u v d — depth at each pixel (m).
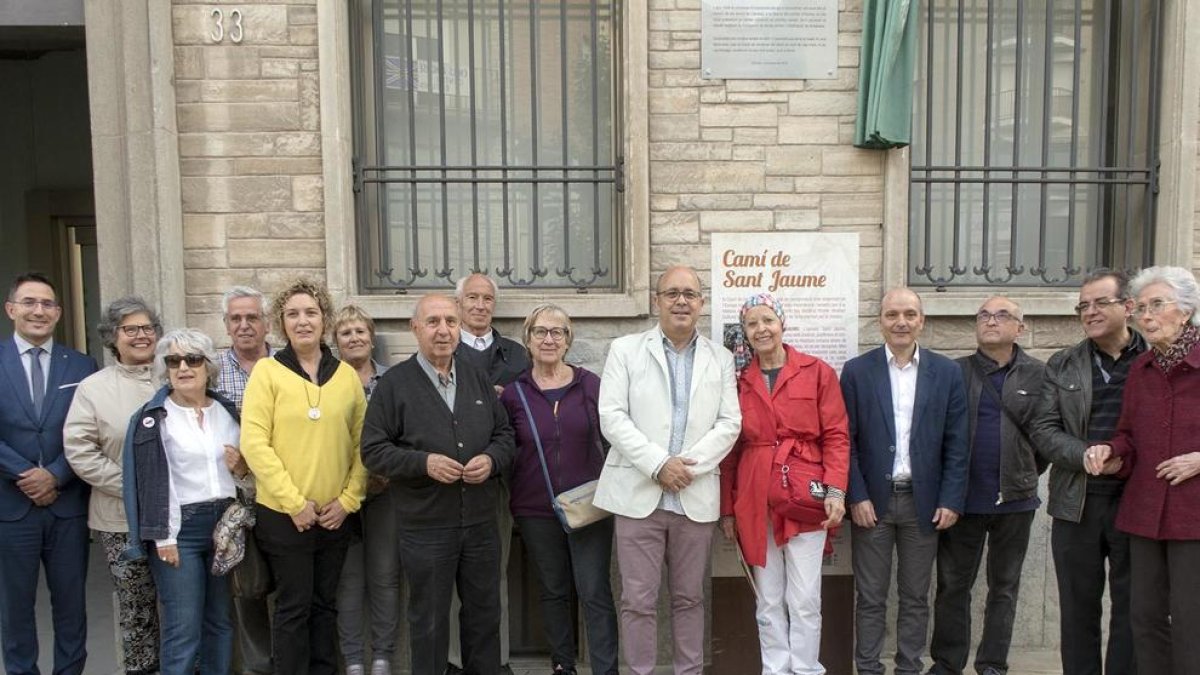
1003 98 4.25
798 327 3.89
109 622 4.41
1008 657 3.95
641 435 3.15
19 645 3.32
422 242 4.18
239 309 3.47
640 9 3.80
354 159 4.02
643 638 3.26
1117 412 3.07
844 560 3.65
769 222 3.91
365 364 3.60
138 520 3.05
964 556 3.45
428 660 3.17
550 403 3.42
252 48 3.82
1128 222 4.23
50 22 4.00
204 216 3.87
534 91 4.12
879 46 3.73
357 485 3.24
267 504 3.08
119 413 3.27
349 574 3.56
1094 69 4.25
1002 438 3.35
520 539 3.99
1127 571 3.09
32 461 3.27
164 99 3.75
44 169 6.27
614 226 4.13
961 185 4.23
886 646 3.98
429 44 4.14
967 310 3.92
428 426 3.09
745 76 3.87
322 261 3.90
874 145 3.85
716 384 3.24
